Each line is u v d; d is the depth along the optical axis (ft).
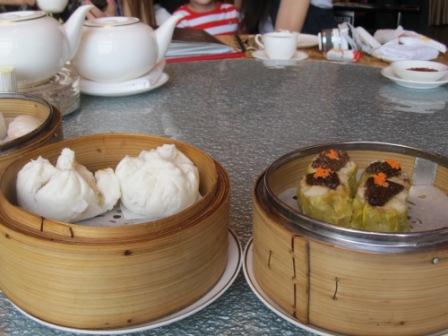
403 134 3.39
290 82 4.52
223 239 1.85
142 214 2.01
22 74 3.41
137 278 1.60
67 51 3.66
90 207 2.00
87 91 4.03
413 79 4.30
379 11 11.06
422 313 1.54
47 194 1.92
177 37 5.49
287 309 1.69
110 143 2.34
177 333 1.72
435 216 1.94
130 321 1.65
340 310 1.57
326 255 1.51
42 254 1.58
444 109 3.87
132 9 7.48
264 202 1.78
